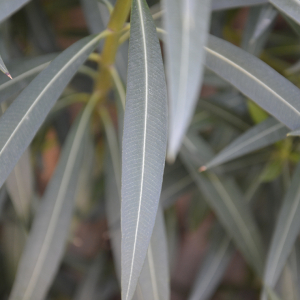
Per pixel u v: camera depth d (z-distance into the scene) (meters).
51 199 0.41
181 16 0.28
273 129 0.39
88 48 0.36
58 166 0.42
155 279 0.38
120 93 0.40
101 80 0.43
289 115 0.35
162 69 0.33
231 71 0.35
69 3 0.64
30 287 0.40
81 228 0.81
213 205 0.44
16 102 0.34
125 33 0.39
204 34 0.27
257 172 0.54
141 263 0.33
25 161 0.42
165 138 0.33
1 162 0.34
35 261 0.40
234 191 0.44
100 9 0.43
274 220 0.53
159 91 0.33
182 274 0.82
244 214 0.44
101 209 0.65
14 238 0.59
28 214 0.42
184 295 0.77
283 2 0.33
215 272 0.53
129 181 0.33
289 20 0.39
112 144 0.45
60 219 0.41
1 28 0.44
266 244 0.54
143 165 0.33
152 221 0.33
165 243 0.38
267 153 0.46
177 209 0.79
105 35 0.38
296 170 0.42
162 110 0.33
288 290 0.50
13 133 0.34
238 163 0.46
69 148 0.42
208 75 0.50
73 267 0.68
